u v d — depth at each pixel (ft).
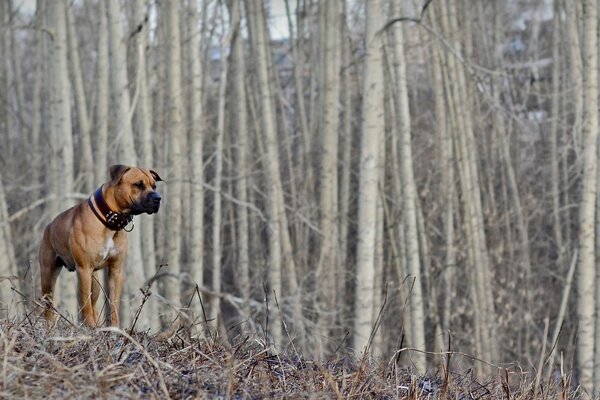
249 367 19.77
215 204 58.95
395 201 62.13
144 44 43.27
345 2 67.46
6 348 16.78
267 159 57.67
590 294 45.44
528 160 77.36
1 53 84.02
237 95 63.46
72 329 20.93
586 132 45.78
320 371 20.35
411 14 62.80
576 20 61.36
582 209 45.85
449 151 65.31
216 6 68.74
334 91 59.93
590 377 45.11
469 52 67.62
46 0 53.78
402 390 20.80
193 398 16.81
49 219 46.73
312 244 76.59
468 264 65.62
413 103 84.74
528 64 71.31
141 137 47.70
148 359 17.49
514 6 99.25
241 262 63.67
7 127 77.41
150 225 48.85
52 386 15.97
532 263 77.66
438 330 60.23
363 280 40.63
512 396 21.67
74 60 55.93
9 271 42.06
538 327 71.87
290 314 57.57
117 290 26.35
